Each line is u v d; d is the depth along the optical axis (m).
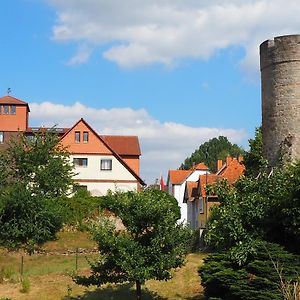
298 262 18.73
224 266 19.66
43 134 45.19
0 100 59.38
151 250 20.95
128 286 26.98
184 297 24.45
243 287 18.44
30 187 40.94
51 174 43.44
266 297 17.61
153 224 21.42
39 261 34.53
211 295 20.27
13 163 43.59
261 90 28.80
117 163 54.56
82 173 54.12
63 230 41.47
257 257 19.19
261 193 21.39
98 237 21.47
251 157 36.75
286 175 21.34
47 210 38.88
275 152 27.36
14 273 30.81
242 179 22.48
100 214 39.59
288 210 19.08
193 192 56.12
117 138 63.41
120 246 20.97
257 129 37.53
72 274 27.36
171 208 22.47
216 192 22.11
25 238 38.31
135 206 21.38
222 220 20.52
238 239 20.08
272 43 27.88
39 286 27.81
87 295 25.97
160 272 21.08
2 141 58.41
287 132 27.02
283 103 27.25
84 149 54.38
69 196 46.81
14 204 38.00
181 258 21.62
